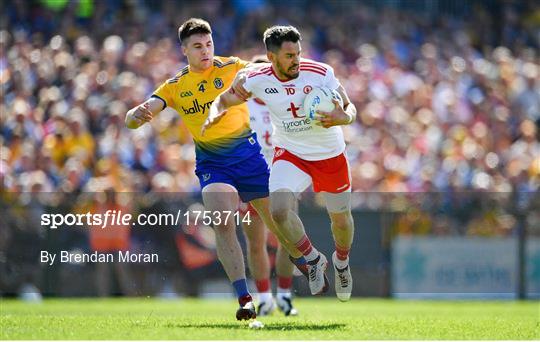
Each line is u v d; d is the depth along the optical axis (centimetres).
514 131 6600
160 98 2903
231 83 2906
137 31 6316
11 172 4853
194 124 2938
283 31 2595
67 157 5050
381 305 4366
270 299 3341
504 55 7238
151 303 4297
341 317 3222
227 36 6725
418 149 5997
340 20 7262
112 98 5559
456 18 7744
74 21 6253
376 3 7519
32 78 5581
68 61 5731
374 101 6297
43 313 3366
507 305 4466
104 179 4925
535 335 2548
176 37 6538
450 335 2494
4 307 3834
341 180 2780
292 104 2673
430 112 6406
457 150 5962
